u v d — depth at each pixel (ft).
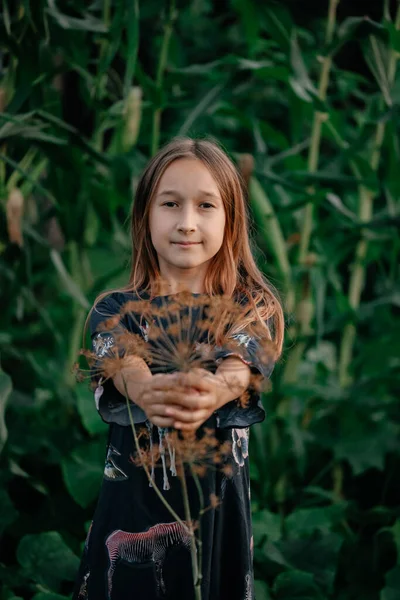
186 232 4.53
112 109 7.35
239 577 4.61
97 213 7.88
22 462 7.59
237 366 4.29
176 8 7.68
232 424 4.37
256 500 7.61
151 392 4.07
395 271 8.15
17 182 7.63
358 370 8.11
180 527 4.49
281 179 7.46
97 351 4.53
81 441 7.55
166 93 8.04
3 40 6.88
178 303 4.14
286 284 7.55
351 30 7.36
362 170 7.55
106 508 4.62
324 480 8.18
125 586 4.54
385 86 7.32
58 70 7.18
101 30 6.86
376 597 7.11
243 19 7.77
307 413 7.73
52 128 7.30
